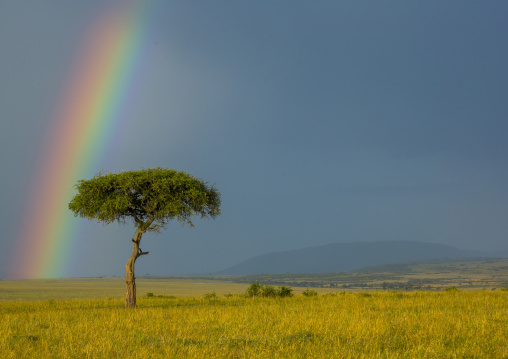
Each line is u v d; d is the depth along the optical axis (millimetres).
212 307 27875
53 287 175625
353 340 14305
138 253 32156
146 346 13398
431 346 13102
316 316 20547
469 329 16094
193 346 13242
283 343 13758
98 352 12453
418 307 25609
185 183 32750
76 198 32812
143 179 32094
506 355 12305
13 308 30391
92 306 32406
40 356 12125
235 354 12453
